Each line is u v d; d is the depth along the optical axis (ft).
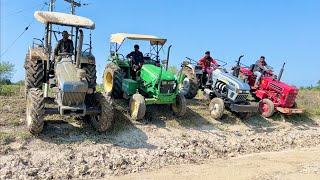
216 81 41.91
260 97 44.83
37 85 32.53
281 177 26.27
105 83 40.24
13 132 28.19
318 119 47.57
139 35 39.27
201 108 41.65
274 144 36.96
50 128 29.94
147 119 35.70
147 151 29.68
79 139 29.22
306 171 27.99
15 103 33.91
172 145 31.53
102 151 27.96
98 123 29.96
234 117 41.34
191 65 43.86
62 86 27.22
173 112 37.55
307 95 60.80
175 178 25.18
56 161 25.49
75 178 24.31
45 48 32.01
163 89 34.55
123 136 31.35
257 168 28.43
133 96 34.30
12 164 24.18
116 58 38.73
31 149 26.37
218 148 33.09
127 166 26.91
